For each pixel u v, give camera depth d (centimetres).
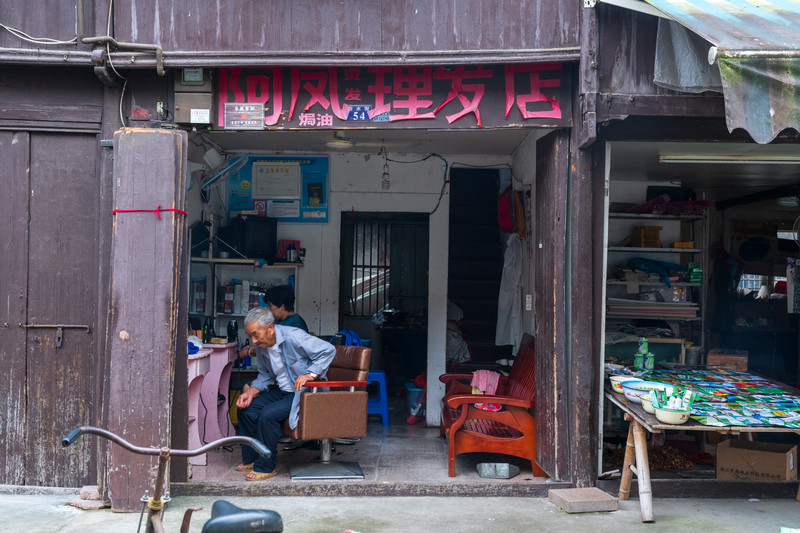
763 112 308
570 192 414
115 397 386
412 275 801
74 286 411
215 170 633
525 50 391
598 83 392
